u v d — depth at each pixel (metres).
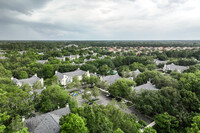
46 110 46.78
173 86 63.94
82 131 30.11
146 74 87.56
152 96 56.22
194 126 37.41
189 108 53.31
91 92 70.12
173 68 118.12
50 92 51.78
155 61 156.12
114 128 40.22
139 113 59.69
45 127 35.62
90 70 115.12
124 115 48.22
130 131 39.03
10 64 114.94
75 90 83.69
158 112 57.31
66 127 30.38
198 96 54.97
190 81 60.53
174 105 54.09
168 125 45.00
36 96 50.00
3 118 34.88
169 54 192.12
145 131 36.25
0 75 79.00
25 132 27.12
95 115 37.28
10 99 44.31
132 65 126.38
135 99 59.53
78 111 38.72
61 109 45.72
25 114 42.66
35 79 82.75
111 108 45.88
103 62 141.25
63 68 113.94
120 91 69.94
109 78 90.69
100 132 34.59
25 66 115.00
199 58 164.50
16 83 74.25
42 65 116.81
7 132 32.72
